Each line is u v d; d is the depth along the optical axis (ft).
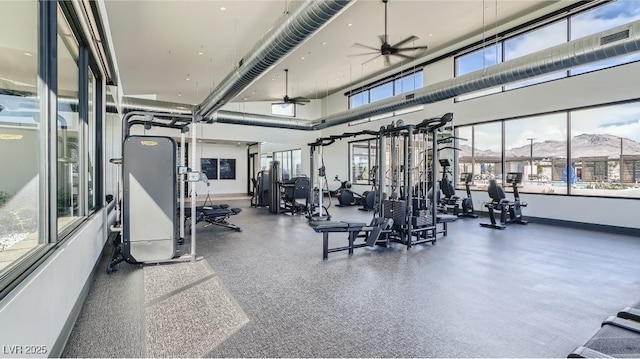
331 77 33.09
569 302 9.61
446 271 12.55
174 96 34.37
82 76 11.85
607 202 20.62
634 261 13.87
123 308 9.18
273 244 17.20
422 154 21.35
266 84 32.91
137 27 16.84
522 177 23.65
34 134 7.09
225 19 16.60
